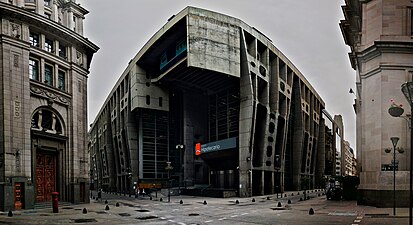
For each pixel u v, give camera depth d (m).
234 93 66.69
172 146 78.50
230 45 59.03
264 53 66.25
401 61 27.89
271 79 69.31
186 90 76.31
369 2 29.95
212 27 57.41
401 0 28.56
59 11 43.09
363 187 29.11
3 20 32.88
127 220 21.97
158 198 54.72
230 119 67.38
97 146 125.31
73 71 41.53
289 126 80.12
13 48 33.28
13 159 32.16
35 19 35.66
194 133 76.81
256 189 62.16
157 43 64.69
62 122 39.88
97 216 24.98
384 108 27.89
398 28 28.34
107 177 105.56
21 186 32.66
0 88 32.12
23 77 33.81
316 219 19.83
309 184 89.38
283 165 71.25
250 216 23.22
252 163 60.12
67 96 40.53
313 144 95.12
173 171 77.56
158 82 73.06
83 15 46.56
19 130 33.00
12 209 31.33
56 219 22.89
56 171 39.41
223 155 63.97
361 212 23.11
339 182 40.94
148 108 73.62
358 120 41.16
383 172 27.02
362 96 30.28
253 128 59.72
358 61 32.25
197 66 55.06
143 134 74.81
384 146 27.64
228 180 64.94
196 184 75.81
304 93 86.50
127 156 83.19
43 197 37.19
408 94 12.48
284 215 23.09
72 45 41.84
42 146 36.88
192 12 55.75
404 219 18.98
